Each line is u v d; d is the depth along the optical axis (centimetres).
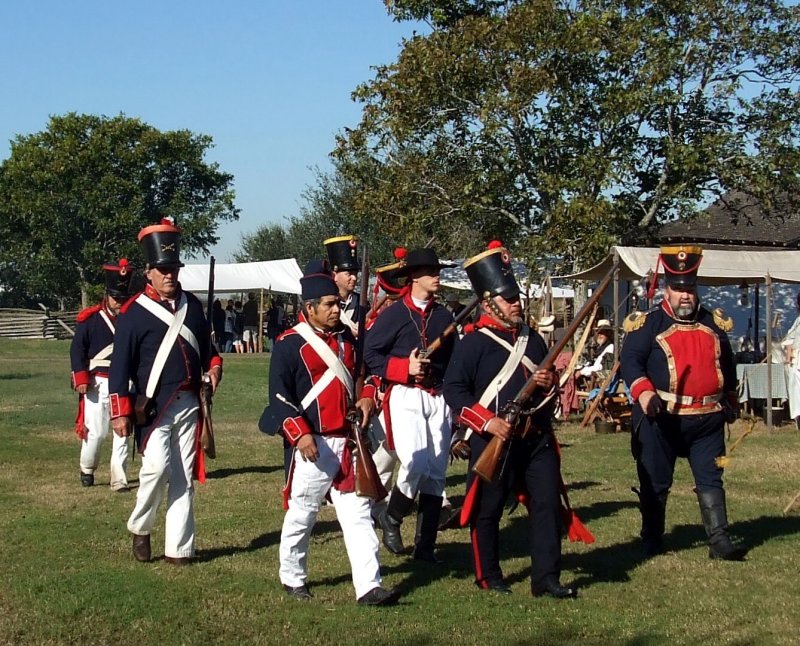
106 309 986
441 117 2453
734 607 586
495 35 2339
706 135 2377
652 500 701
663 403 687
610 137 2397
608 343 1667
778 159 2380
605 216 2270
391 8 2769
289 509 604
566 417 1593
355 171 2552
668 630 545
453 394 607
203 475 686
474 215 2505
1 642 529
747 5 2389
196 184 6088
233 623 559
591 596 610
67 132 5738
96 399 976
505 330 611
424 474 702
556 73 2344
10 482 1006
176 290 688
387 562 700
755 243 2569
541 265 2541
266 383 2250
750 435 1396
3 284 6775
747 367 1527
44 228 5641
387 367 721
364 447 590
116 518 830
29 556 702
